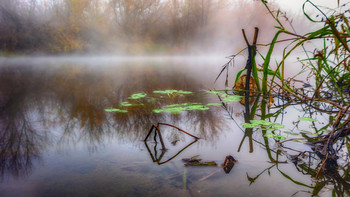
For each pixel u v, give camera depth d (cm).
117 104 235
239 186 87
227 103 246
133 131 153
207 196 80
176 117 188
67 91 307
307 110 211
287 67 614
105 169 101
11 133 146
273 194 81
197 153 117
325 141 127
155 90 324
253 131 153
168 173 97
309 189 84
